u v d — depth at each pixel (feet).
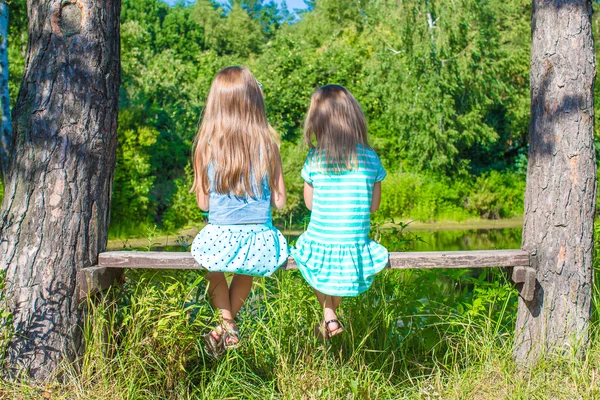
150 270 10.26
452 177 62.49
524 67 66.90
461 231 50.19
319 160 9.25
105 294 9.56
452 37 57.16
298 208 46.09
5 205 9.29
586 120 10.25
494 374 10.05
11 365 8.96
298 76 59.82
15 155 9.31
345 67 62.75
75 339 9.28
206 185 9.07
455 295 12.53
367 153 9.37
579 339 10.03
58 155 9.14
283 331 10.70
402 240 12.98
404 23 56.54
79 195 9.25
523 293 10.05
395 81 57.93
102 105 9.48
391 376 10.52
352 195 9.10
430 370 10.74
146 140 48.80
